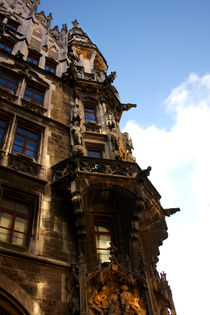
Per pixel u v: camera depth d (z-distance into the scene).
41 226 12.84
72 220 13.80
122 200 15.02
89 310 11.02
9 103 17.23
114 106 24.11
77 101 21.44
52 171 15.41
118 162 15.55
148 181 16.52
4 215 12.76
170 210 17.48
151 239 15.75
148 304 11.85
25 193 13.66
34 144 16.77
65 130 18.50
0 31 22.61
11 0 28.95
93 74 26.53
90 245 13.71
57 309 10.67
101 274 11.85
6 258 10.93
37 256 11.55
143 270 12.81
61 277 11.61
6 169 13.74
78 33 34.56
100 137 19.52
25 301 10.23
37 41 26.25
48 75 22.44
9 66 20.31
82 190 13.87
